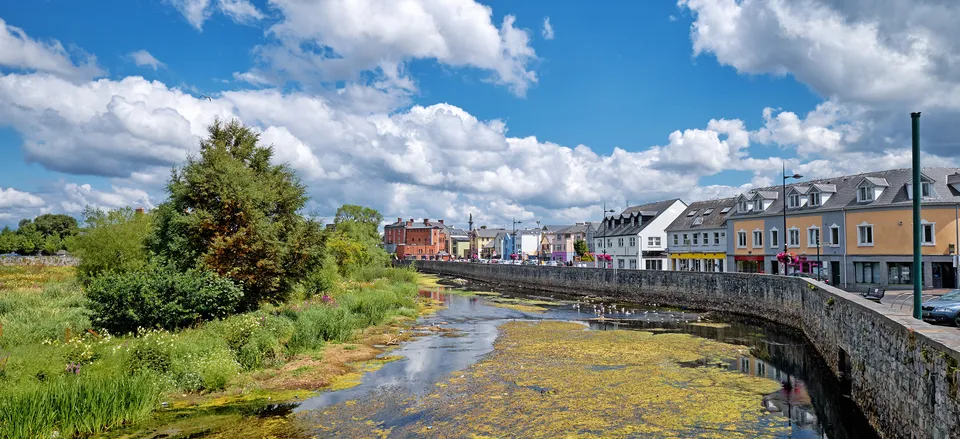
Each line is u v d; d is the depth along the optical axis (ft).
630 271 155.43
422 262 387.55
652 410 44.39
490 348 74.28
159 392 47.42
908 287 124.26
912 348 32.86
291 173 94.63
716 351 69.97
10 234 313.73
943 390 28.35
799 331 87.45
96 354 50.52
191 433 39.93
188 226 75.56
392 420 42.55
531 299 160.35
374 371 59.98
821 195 148.15
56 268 189.06
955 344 28.30
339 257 196.03
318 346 71.72
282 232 84.64
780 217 159.53
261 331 63.77
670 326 95.81
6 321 64.64
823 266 144.25
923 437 31.07
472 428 40.40
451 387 52.42
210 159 82.48
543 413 43.73
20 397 37.96
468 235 530.68
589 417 42.65
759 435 38.91
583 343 76.84
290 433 39.81
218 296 68.49
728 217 181.47
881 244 129.80
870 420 41.16
